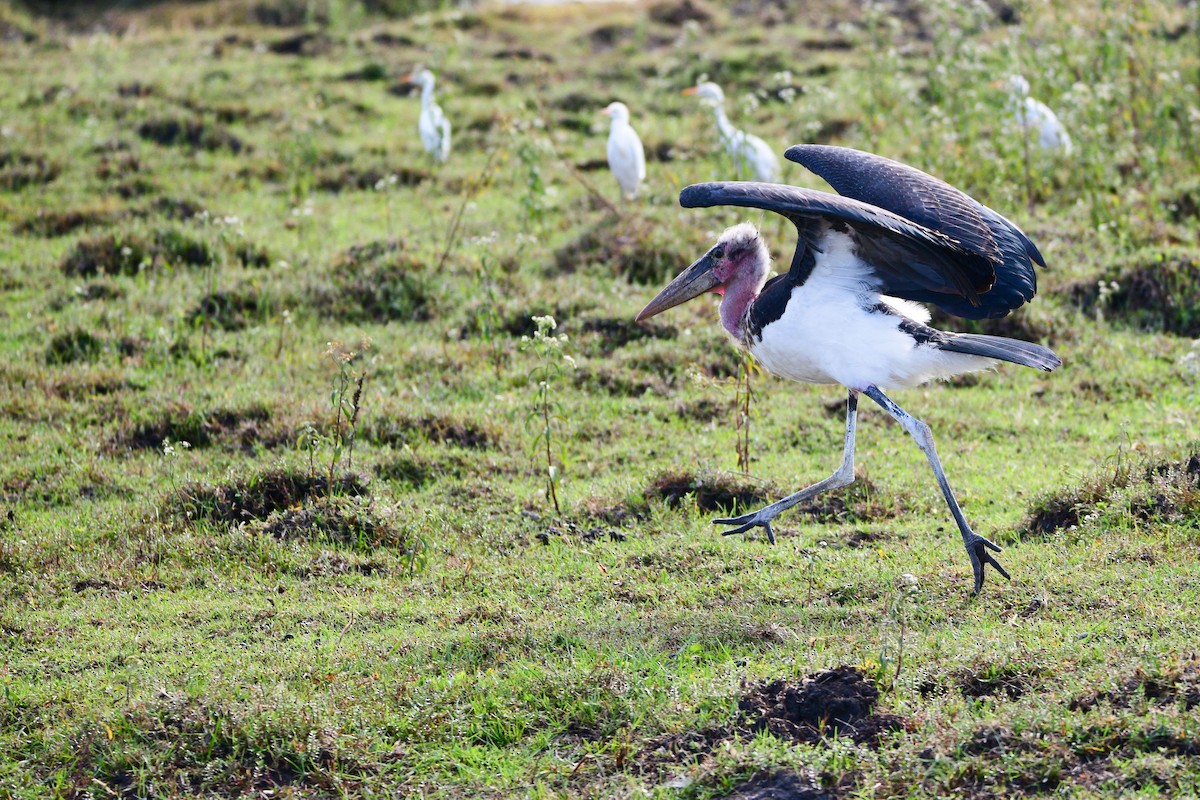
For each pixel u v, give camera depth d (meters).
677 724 7.61
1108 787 6.73
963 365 9.24
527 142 19.62
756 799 6.87
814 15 31.06
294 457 12.48
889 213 8.21
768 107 24.75
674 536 10.97
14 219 19.56
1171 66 23.11
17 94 25.05
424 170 21.77
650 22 31.19
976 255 8.78
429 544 11.02
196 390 14.09
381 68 27.20
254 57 28.52
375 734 7.82
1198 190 18.80
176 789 7.45
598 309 16.03
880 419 13.64
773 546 10.59
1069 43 22.25
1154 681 7.49
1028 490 11.55
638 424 13.58
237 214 19.86
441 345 15.34
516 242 18.28
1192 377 13.89
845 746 7.15
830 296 9.37
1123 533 10.13
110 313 16.11
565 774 7.35
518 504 11.79
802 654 8.37
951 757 7.03
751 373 14.60
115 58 28.42
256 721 7.83
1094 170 18.92
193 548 10.94
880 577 9.80
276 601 10.09
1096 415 13.45
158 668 8.84
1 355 15.05
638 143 19.31
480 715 7.95
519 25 31.70
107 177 21.23
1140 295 16.06
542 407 13.66
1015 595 9.21
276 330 15.92
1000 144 20.06
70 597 10.15
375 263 17.03
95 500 11.95
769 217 18.69
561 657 8.70
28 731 8.09
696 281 10.61
